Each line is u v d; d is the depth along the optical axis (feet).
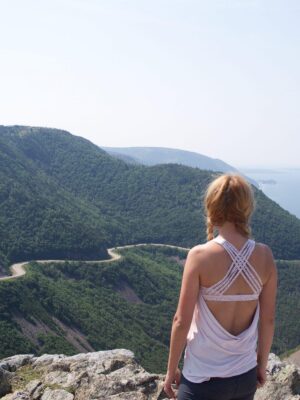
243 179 14.65
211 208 14.53
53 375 27.73
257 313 14.26
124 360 29.55
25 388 26.53
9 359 30.99
